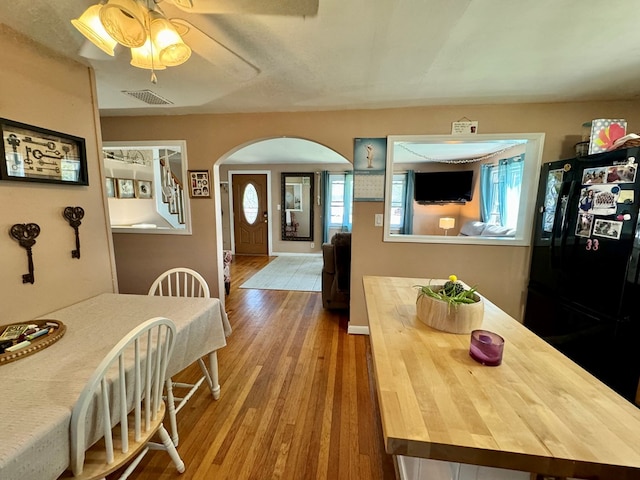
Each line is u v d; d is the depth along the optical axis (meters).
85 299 1.80
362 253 2.83
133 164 4.44
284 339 2.80
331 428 1.70
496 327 1.27
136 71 1.85
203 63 1.74
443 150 4.48
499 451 0.63
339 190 6.65
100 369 0.90
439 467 0.91
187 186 2.94
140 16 0.97
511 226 4.13
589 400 0.79
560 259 2.17
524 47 1.58
